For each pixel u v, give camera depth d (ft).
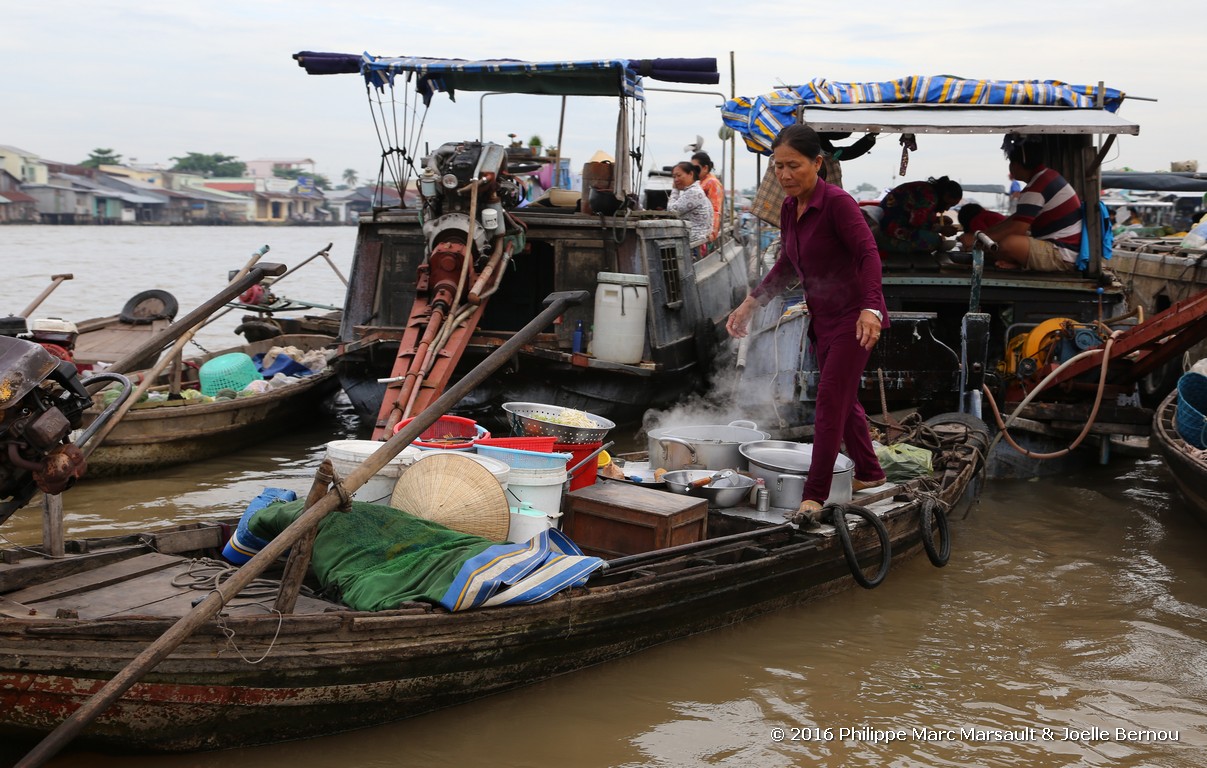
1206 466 24.26
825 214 18.70
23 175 299.79
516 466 18.06
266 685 13.89
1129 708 16.76
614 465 21.59
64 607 14.30
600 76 34.17
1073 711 16.61
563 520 19.54
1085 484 30.91
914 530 22.98
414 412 27.50
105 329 39.45
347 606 15.31
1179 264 45.34
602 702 16.42
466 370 32.58
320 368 39.40
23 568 14.87
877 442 25.18
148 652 12.37
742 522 20.36
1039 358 30.37
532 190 50.60
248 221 388.98
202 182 401.49
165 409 29.40
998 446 30.68
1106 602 21.40
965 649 18.92
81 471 14.38
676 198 46.11
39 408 13.62
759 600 19.48
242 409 32.04
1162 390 39.88
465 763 14.52
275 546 13.53
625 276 33.12
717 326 41.29
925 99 31.94
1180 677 17.92
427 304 31.55
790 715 16.24
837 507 19.93
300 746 14.69
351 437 35.53
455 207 31.86
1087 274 32.68
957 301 31.99
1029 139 34.17
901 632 19.61
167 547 17.10
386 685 14.79
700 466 22.34
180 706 13.52
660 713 16.16
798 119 31.07
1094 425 30.42
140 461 29.35
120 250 161.48
